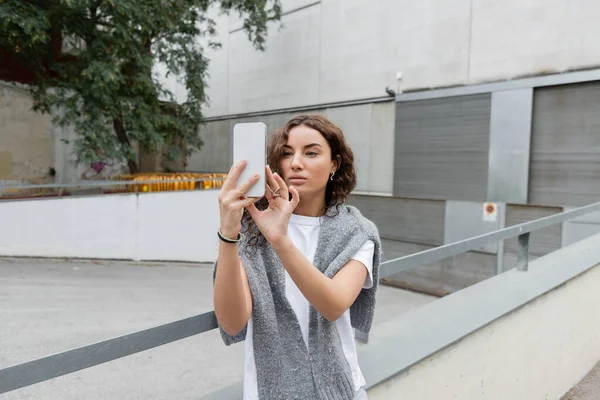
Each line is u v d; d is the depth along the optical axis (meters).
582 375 3.10
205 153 16.55
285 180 1.10
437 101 9.76
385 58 10.71
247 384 1.08
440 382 1.79
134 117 9.37
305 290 0.94
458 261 9.36
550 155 8.31
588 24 7.68
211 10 15.67
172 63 10.65
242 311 0.99
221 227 0.92
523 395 2.45
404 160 10.46
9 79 9.91
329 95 12.05
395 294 9.61
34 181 12.36
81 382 3.07
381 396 1.50
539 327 2.52
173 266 9.27
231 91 15.33
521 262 2.90
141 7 8.20
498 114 8.84
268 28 13.69
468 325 1.97
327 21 12.02
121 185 10.80
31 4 7.62
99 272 7.64
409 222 10.16
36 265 7.56
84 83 8.76
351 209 1.21
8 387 0.85
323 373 1.07
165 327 1.08
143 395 2.91
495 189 8.97
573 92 7.98
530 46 8.40
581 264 3.03
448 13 9.54
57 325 4.27
